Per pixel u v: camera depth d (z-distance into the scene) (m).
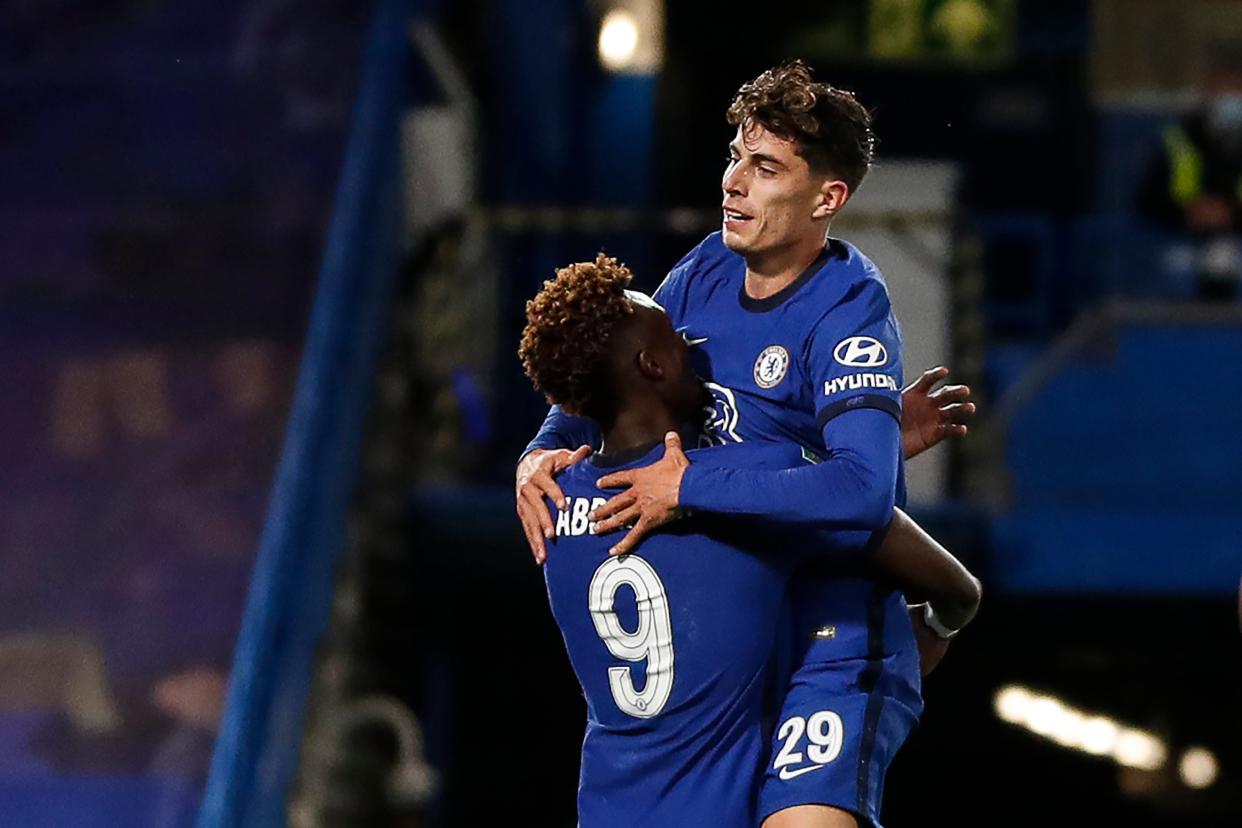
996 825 38.91
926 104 43.81
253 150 32.25
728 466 10.23
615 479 10.32
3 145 32.78
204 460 27.30
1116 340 29.02
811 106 10.38
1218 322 28.88
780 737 10.46
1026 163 43.69
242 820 21.08
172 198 31.72
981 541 27.89
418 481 29.42
